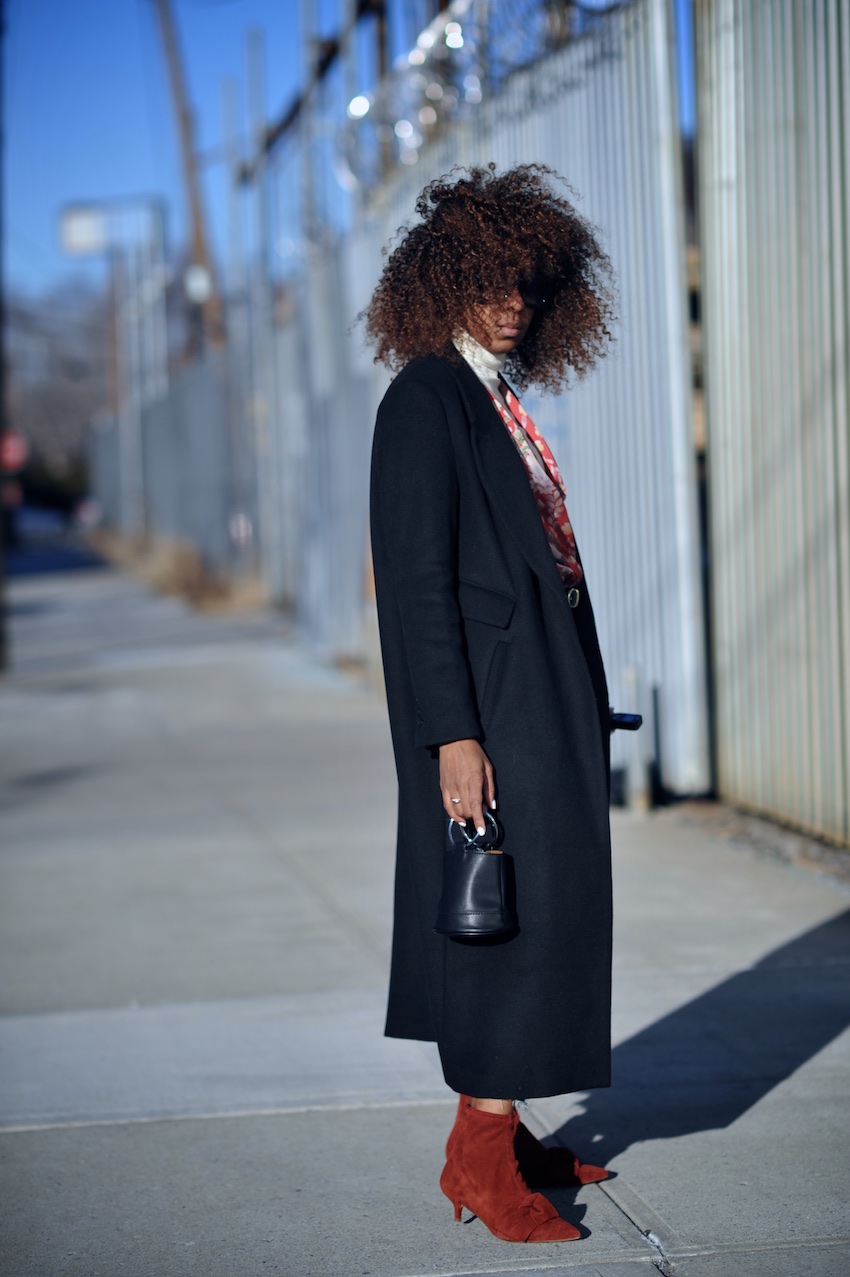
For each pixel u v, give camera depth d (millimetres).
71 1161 3234
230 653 15430
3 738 10117
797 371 5773
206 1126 3414
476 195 2664
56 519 83875
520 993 2527
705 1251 2701
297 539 16219
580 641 2678
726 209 6230
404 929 2840
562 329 2945
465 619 2535
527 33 7680
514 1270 2648
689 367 6441
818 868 5523
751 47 5949
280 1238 2824
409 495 2496
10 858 6422
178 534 31234
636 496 6875
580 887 2547
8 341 87562
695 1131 3268
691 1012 4039
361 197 11891
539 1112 3408
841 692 5613
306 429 15219
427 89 9164
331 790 7820
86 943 5008
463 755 2449
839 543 5555
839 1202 2895
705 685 6613
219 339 24625
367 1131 3365
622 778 6711
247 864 6164
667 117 6371
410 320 2709
